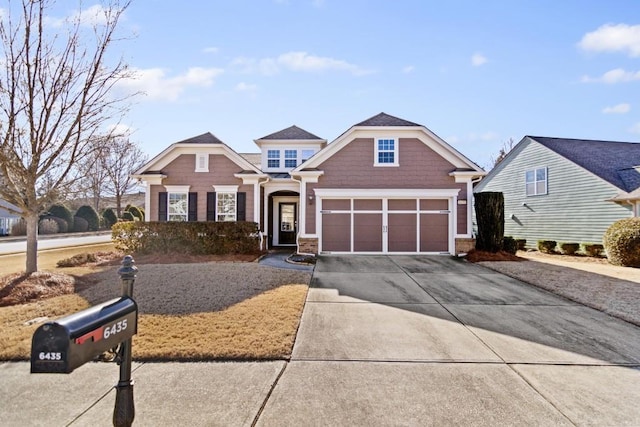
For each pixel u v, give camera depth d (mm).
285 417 2971
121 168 36219
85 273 8984
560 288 7809
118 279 8070
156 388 3445
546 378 3697
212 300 6375
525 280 8695
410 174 13547
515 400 3268
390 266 10852
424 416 3000
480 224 13188
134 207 36031
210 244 12766
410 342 4676
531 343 4656
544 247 15945
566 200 16219
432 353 4316
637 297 7039
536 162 17969
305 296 6949
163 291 6953
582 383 3602
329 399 3262
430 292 7484
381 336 4891
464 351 4383
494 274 9617
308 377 3691
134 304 2303
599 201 14750
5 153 7051
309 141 17641
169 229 12734
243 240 12984
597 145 18344
